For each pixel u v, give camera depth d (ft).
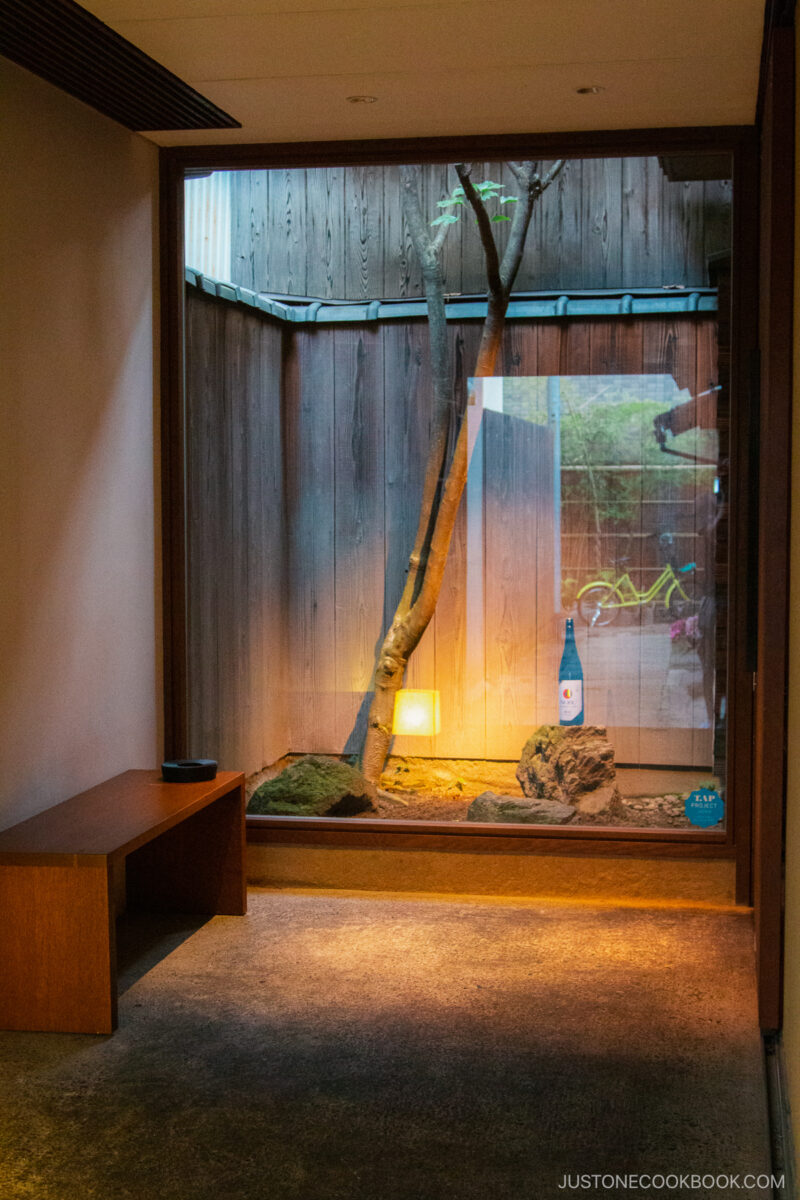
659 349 13.14
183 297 13.69
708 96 11.58
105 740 12.30
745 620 11.74
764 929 9.57
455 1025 9.77
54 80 10.85
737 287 12.66
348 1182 7.41
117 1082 8.80
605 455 13.35
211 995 10.43
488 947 11.64
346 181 13.64
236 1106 8.41
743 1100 8.46
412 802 13.91
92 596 11.97
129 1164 7.65
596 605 13.47
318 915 12.68
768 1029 9.57
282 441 14.07
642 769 13.37
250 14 9.37
